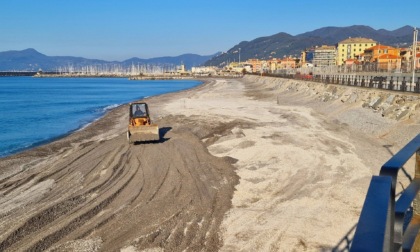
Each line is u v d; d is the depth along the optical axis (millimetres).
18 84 175875
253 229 12344
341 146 24281
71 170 19750
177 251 10984
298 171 18766
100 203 14359
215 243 11422
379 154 22047
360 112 35469
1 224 12656
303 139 26672
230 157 21875
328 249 10922
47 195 15859
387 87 42844
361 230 2053
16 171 20578
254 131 30141
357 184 16656
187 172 18391
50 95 97188
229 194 15617
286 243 11320
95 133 33812
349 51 171375
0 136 35250
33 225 12531
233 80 165125
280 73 131625
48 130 38750
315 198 15031
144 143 25609
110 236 11930
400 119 28125
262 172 18750
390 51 125312
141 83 184125
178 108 51469
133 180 17469
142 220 13070
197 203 14594
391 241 2482
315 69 113062
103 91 116125
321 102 49906
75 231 12188
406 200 3129
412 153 3041
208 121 36781
